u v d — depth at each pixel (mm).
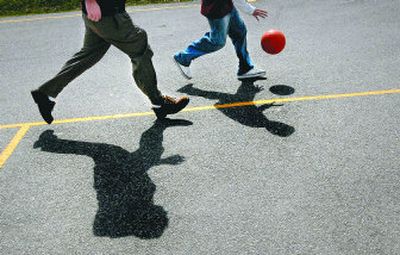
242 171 4152
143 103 5617
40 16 10555
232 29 5590
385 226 3383
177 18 9344
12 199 4004
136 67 4633
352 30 7758
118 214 3723
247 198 3785
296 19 8609
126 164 4395
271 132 4754
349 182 3896
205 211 3672
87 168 4375
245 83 5969
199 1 10523
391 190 3764
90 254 3330
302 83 5855
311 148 4430
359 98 5340
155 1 10859
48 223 3678
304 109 5176
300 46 7199
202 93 5773
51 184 4176
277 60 6703
